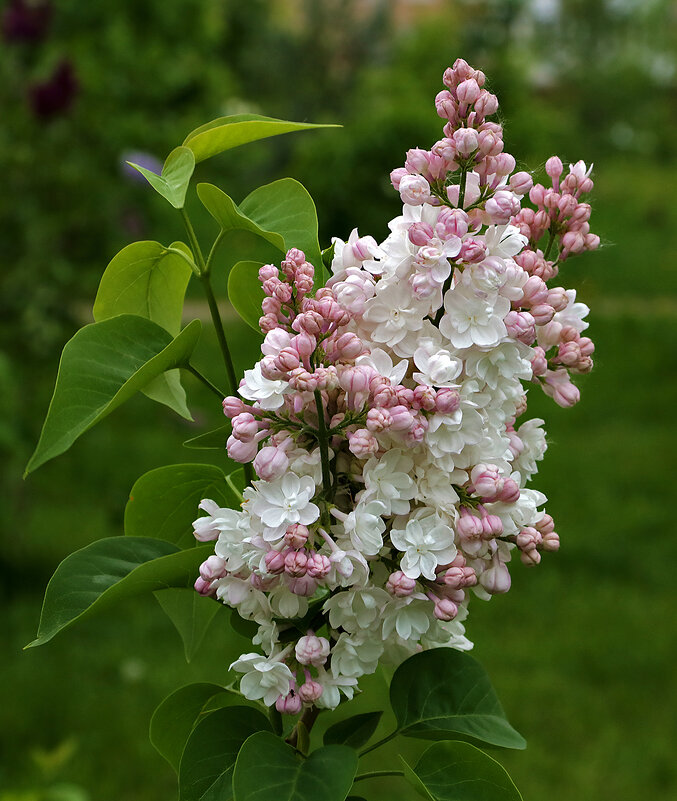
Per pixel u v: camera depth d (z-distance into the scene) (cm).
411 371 137
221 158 1030
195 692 153
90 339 146
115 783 419
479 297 130
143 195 738
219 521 131
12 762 433
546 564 648
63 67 613
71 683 496
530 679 510
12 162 648
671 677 516
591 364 147
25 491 627
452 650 149
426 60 1691
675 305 1456
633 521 711
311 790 126
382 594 132
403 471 133
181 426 827
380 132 1298
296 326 127
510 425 146
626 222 2098
